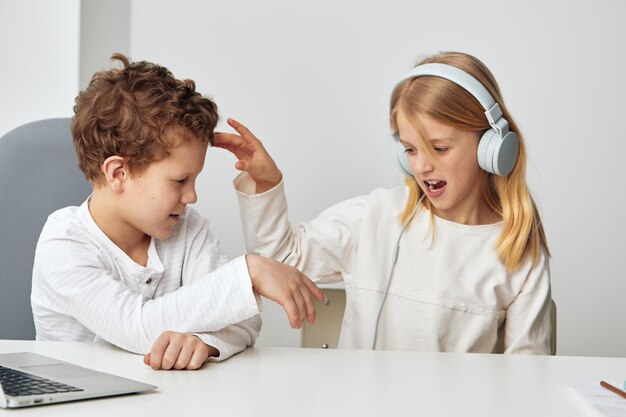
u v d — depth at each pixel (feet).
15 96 6.26
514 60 6.55
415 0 6.57
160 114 3.47
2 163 4.74
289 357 2.95
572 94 6.54
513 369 2.77
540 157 6.56
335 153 6.64
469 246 4.58
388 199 4.88
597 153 6.55
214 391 2.25
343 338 4.74
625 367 2.87
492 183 4.65
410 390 2.34
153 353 2.65
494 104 4.20
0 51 6.24
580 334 6.59
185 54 6.71
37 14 6.28
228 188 6.66
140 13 6.68
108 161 3.52
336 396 2.22
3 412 1.90
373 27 6.60
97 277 3.30
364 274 4.70
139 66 3.73
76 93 6.31
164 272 3.88
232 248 6.68
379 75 6.61
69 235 3.57
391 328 4.62
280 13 6.65
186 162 3.56
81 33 6.48
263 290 3.08
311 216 6.67
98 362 2.76
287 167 6.67
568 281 6.59
